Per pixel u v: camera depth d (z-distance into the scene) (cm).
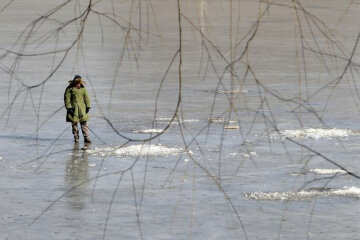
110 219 3653
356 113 6938
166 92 8619
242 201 3975
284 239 3325
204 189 4188
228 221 3619
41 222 3609
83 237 3375
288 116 6550
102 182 4419
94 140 5841
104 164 4900
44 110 7338
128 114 7138
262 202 3950
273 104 7112
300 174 4478
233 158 4903
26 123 6662
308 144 5519
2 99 7856
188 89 8825
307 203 3906
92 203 3959
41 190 4256
